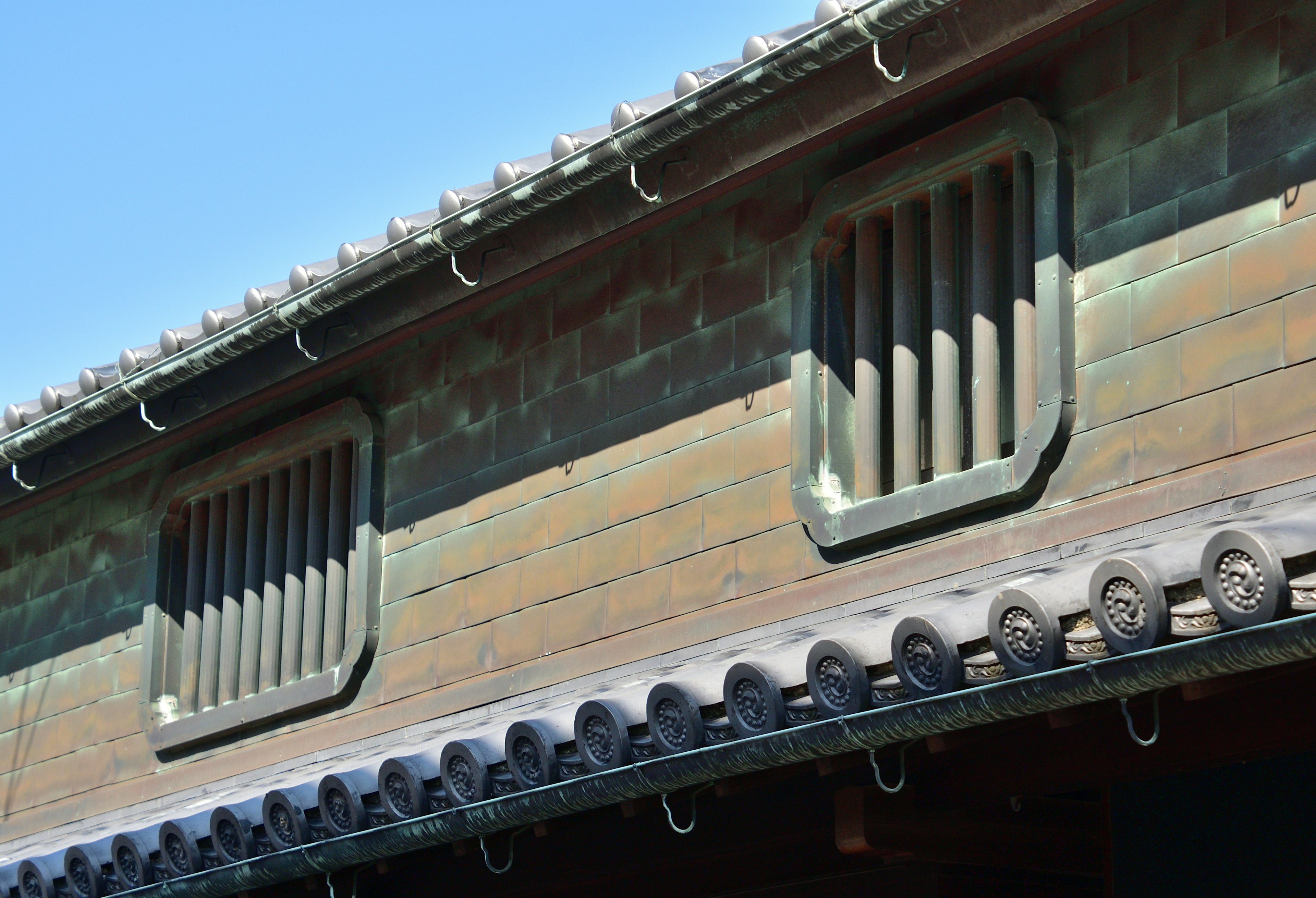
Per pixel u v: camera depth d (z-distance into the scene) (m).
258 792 11.59
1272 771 8.15
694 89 9.13
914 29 8.35
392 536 12.09
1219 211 7.85
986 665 6.30
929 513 8.64
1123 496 7.91
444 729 11.12
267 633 12.66
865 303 9.37
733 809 8.93
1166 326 7.95
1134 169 8.24
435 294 11.08
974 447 8.62
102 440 13.45
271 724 12.59
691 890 9.36
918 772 8.00
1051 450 8.23
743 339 9.98
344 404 12.41
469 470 11.62
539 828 8.62
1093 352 8.23
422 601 11.71
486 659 11.10
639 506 10.36
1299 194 7.55
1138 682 5.84
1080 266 8.38
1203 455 7.66
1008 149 8.73
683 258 10.50
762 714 7.07
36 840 14.25
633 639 10.13
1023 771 7.59
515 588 11.05
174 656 13.56
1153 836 8.48
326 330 11.69
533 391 11.31
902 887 8.35
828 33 8.39
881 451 9.28
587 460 10.80
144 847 10.48
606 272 11.01
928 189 9.13
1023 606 6.10
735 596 9.62
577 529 10.73
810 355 9.45
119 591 14.22
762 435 9.70
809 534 9.25
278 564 12.80
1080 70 8.59
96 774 13.95
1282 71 7.73
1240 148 7.82
